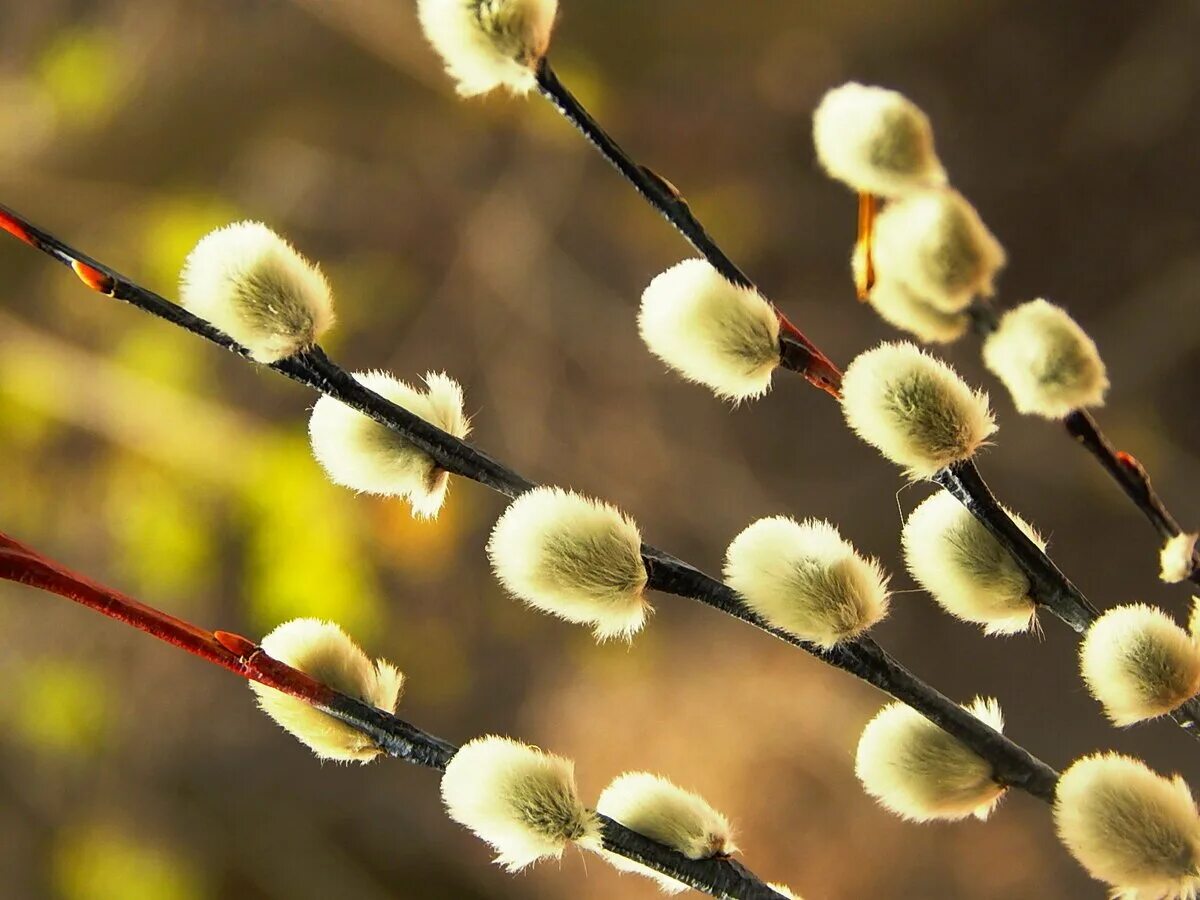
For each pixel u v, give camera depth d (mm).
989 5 1201
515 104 1200
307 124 1212
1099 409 1115
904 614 1128
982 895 1076
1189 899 463
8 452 1271
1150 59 1154
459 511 1269
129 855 1265
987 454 1114
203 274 465
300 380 471
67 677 1295
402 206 1286
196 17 1181
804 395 1220
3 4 1247
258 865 1270
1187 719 477
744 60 1205
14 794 1284
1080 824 465
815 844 1138
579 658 1255
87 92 1196
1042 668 1064
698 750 1191
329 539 1229
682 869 476
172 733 1301
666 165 1230
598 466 1265
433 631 1270
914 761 481
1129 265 1140
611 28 1187
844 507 1179
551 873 1208
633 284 1261
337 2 1153
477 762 471
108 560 1276
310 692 471
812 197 1208
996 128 1186
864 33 1203
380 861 1264
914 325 490
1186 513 1074
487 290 1293
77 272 464
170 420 1257
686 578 471
